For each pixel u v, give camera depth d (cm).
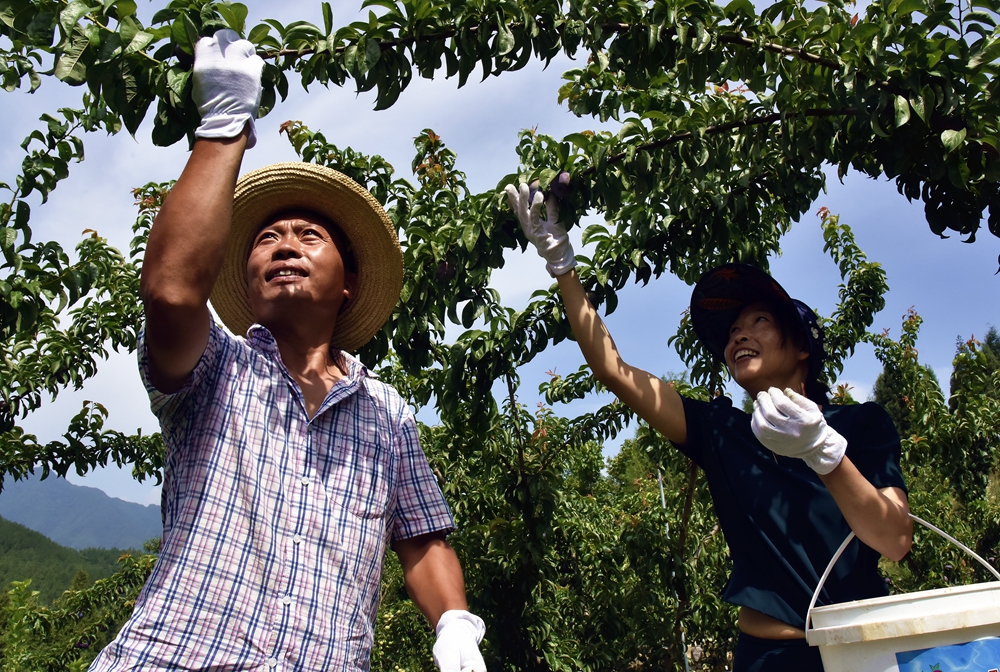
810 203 372
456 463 605
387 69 231
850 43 238
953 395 706
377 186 362
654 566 576
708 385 531
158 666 120
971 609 137
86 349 545
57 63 179
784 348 224
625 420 546
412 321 310
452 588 162
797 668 183
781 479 200
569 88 291
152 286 122
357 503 145
